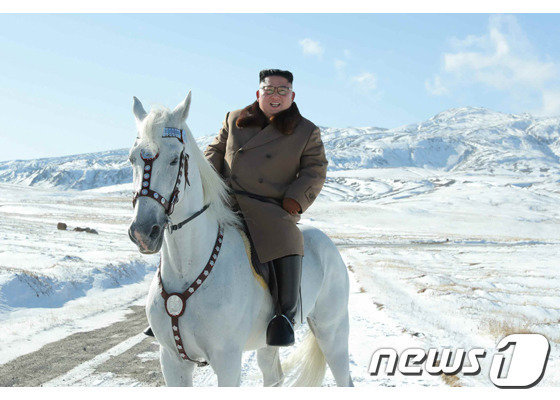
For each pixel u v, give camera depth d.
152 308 3.34
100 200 90.81
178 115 3.01
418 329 9.02
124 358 6.94
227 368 3.22
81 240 28.12
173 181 2.88
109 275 14.91
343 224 80.94
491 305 12.27
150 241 2.74
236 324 3.27
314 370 4.29
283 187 3.76
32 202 81.69
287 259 3.54
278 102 3.82
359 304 12.21
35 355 6.97
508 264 27.95
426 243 53.31
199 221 3.23
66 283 12.74
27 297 11.02
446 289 15.23
